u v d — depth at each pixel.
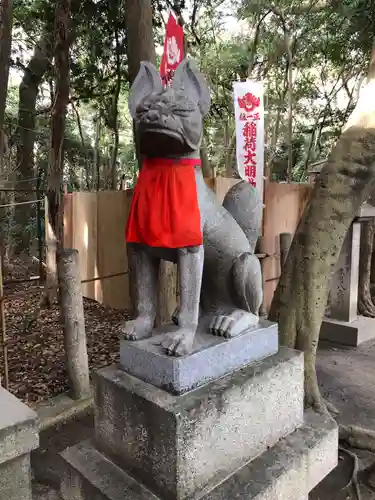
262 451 1.85
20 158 9.60
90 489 1.71
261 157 4.03
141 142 1.66
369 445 2.75
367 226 4.98
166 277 4.14
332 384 3.69
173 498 1.52
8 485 1.63
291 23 10.05
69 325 3.24
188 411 1.51
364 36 7.88
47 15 6.76
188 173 1.68
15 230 9.26
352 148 2.92
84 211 6.92
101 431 1.85
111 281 6.36
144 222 1.70
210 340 1.78
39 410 3.15
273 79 12.93
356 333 4.61
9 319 5.53
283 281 3.13
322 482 2.50
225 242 1.86
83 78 8.48
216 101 11.15
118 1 6.54
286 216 5.89
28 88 9.37
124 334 1.84
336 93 11.95
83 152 14.07
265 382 1.83
